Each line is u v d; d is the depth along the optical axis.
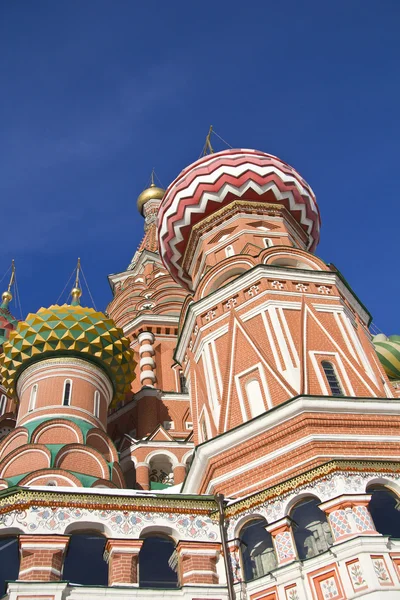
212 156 29.47
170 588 14.30
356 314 23.94
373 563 13.56
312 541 14.98
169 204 29.31
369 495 15.05
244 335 21.20
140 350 35.00
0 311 42.16
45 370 27.25
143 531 15.30
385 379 21.67
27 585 13.31
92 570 14.59
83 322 28.25
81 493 15.36
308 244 29.75
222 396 20.00
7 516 14.64
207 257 27.06
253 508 15.90
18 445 24.33
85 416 25.72
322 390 18.84
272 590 14.27
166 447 27.84
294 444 16.88
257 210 27.84
